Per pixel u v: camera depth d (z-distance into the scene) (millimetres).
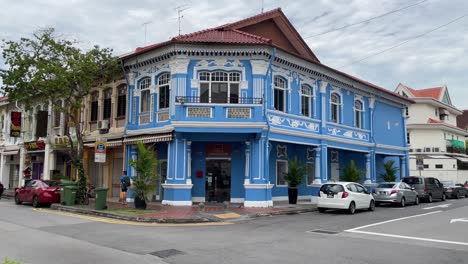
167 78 22266
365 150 30266
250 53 21359
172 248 10266
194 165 22391
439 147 48719
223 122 20281
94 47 22562
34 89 21719
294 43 27297
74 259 9023
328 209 21469
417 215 19188
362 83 29609
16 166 37750
